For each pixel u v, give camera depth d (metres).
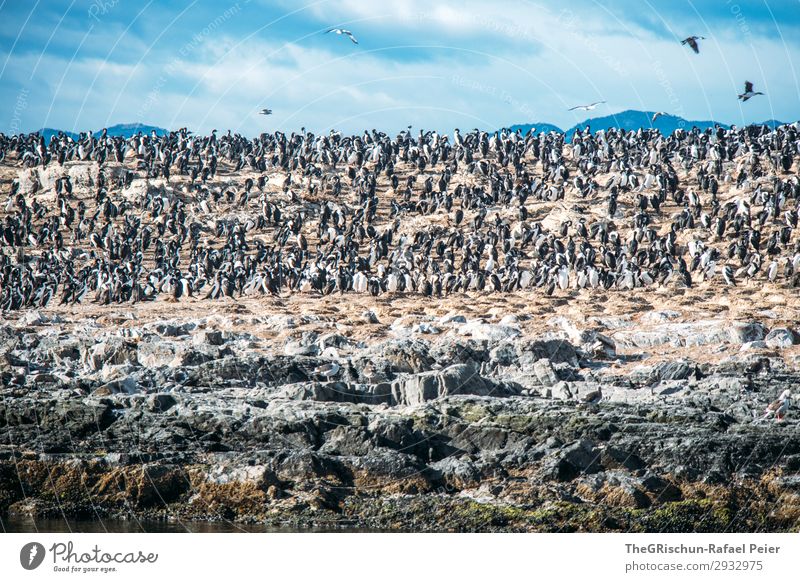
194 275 101.50
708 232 114.31
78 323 79.06
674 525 40.56
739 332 70.62
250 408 50.16
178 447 46.69
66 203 120.44
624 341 71.31
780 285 94.00
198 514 42.22
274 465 44.44
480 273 98.25
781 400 50.00
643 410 50.19
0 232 110.44
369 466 44.44
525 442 46.72
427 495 42.91
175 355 62.16
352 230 120.31
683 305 85.06
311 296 96.38
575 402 51.22
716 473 43.72
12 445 46.75
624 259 99.38
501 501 42.12
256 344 69.38
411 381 54.03
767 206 117.12
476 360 63.19
